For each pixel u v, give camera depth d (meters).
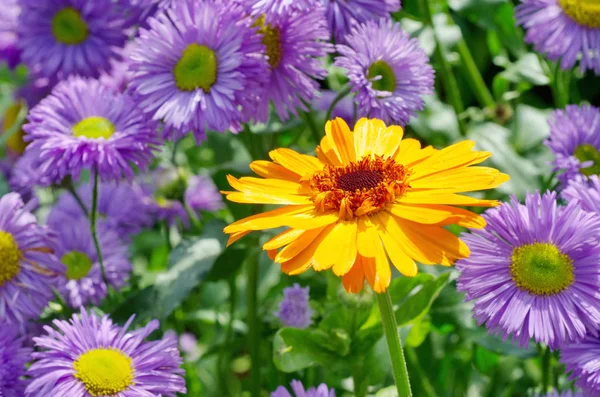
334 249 0.35
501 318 0.39
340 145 0.39
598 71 0.49
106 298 0.49
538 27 0.50
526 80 0.53
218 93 0.45
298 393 0.41
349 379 0.49
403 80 0.46
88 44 0.56
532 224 0.40
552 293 0.39
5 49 0.61
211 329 0.59
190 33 0.45
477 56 0.64
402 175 0.37
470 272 0.40
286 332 0.43
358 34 0.45
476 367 0.51
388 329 0.37
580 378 0.40
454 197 0.35
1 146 0.62
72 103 0.46
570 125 0.47
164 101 0.45
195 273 0.47
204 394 0.55
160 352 0.41
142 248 0.61
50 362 0.40
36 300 0.45
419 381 0.48
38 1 0.56
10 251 0.45
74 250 0.49
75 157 0.45
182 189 0.54
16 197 0.46
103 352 0.40
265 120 0.46
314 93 0.47
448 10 0.58
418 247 0.35
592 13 0.49
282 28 0.46
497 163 0.51
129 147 0.45
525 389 0.51
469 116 0.56
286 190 0.38
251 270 0.51
